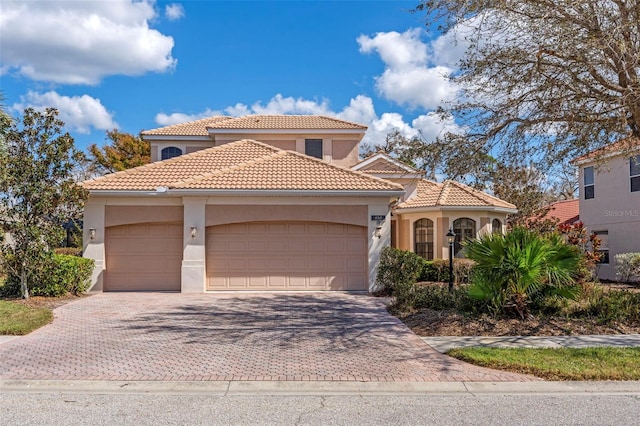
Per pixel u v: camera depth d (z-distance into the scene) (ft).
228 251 55.47
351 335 33.24
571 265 37.60
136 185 55.31
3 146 45.29
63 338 31.81
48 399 21.04
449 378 23.79
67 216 48.32
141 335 32.86
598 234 77.41
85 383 22.97
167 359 26.94
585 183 80.48
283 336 32.86
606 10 31.81
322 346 30.12
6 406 20.15
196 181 55.01
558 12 32.71
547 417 18.99
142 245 55.72
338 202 55.47
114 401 20.81
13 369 24.98
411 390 22.56
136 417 18.89
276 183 55.26
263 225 55.83
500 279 36.35
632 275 65.62
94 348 29.22
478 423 18.38
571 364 25.30
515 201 86.02
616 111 35.78
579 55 32.60
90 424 18.17
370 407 20.17
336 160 83.76
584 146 37.93
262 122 86.28
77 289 51.47
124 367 25.38
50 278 48.78
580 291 38.42
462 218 70.95
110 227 55.42
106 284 55.01
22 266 46.68
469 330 33.94
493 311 36.81
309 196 55.06
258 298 50.16
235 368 25.31
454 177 39.04
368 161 77.46
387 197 55.57
